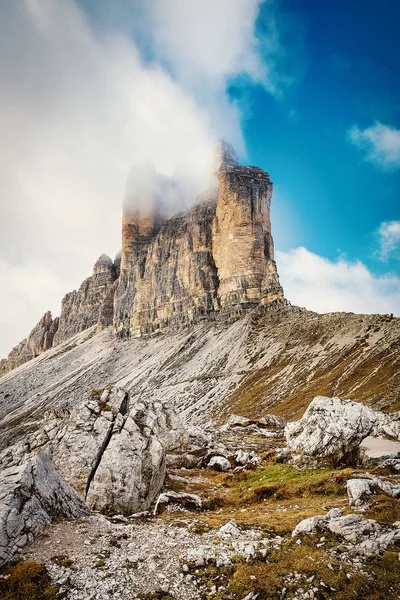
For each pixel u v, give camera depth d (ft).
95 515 68.69
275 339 515.50
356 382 304.50
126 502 75.82
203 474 117.08
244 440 170.40
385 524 55.98
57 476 70.59
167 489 93.30
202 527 63.10
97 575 46.80
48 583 45.09
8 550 50.26
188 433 153.07
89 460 83.25
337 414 118.93
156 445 88.58
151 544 55.88
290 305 638.53
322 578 44.45
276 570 46.60
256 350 507.71
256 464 123.34
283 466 114.62
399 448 130.00
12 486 59.00
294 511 72.84
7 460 92.02
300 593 42.27
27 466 64.03
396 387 258.16
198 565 49.06
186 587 44.96
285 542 54.24
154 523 66.95
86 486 79.46
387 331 388.37
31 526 56.18
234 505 85.30
